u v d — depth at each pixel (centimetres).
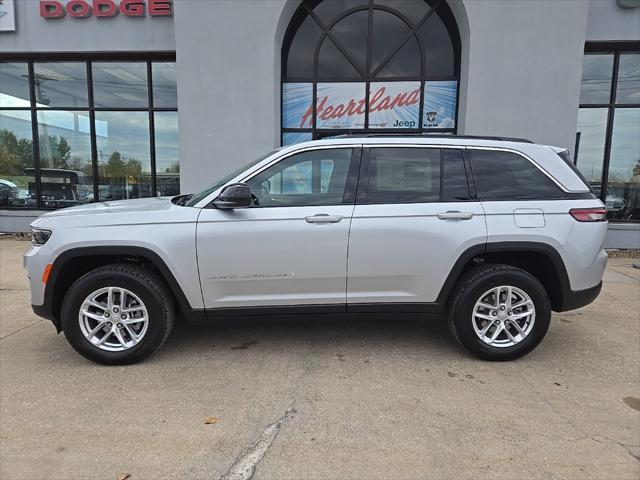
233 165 844
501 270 357
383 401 303
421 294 363
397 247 354
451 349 392
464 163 368
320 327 445
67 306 343
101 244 341
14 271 683
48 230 347
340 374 342
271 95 828
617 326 455
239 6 811
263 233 348
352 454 247
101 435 264
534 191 365
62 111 1005
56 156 1022
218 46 822
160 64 973
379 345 400
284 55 929
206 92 832
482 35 789
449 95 904
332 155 366
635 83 889
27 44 930
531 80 791
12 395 309
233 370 348
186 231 345
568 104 790
